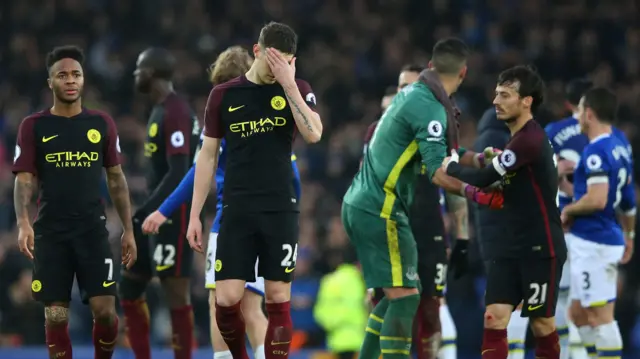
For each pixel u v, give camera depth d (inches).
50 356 1056.2
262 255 979.9
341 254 1923.0
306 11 2923.2
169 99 1233.4
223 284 971.9
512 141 1016.9
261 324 1108.5
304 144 2391.7
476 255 1908.2
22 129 1052.5
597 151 1228.5
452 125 1047.6
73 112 1067.3
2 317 1963.6
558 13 2878.9
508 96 1024.2
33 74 2640.3
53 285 1047.0
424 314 1193.4
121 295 1252.5
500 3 2923.2
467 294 1910.7
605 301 1254.3
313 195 2180.1
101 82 2647.6
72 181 1053.8
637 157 2383.1
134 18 2824.8
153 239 1223.5
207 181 992.2
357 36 2807.6
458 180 1026.1
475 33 2829.7
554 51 2738.7
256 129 970.1
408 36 2815.0
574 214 1254.3
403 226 1050.1
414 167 1056.8
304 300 1903.3
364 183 1063.0
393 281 1039.0
